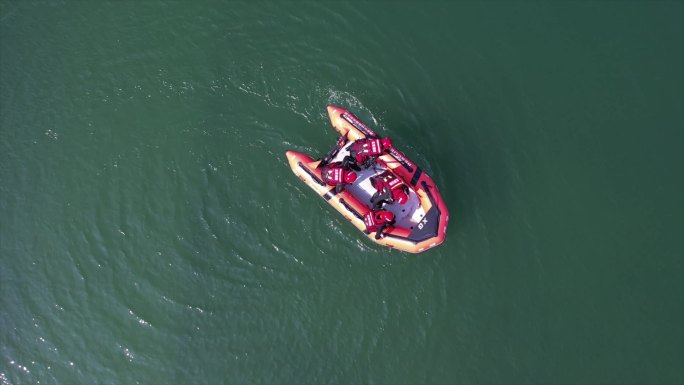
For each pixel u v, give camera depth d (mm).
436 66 12812
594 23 13633
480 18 13383
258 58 12523
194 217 11523
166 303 11078
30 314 10984
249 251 11344
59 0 12828
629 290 11547
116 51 12531
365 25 12984
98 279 11172
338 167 10711
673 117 12898
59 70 12359
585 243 11781
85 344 10859
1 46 12438
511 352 11094
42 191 11641
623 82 13125
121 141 11945
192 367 10820
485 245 11586
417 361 10953
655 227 11984
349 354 10945
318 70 12484
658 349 11203
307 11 12984
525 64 13062
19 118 12016
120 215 11523
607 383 11000
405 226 11172
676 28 13758
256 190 11672
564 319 11320
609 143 12602
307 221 11461
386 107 12320
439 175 11898
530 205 11938
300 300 11148
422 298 11250
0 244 11320
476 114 12508
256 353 10914
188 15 12844
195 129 12008
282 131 11977
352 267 11305
